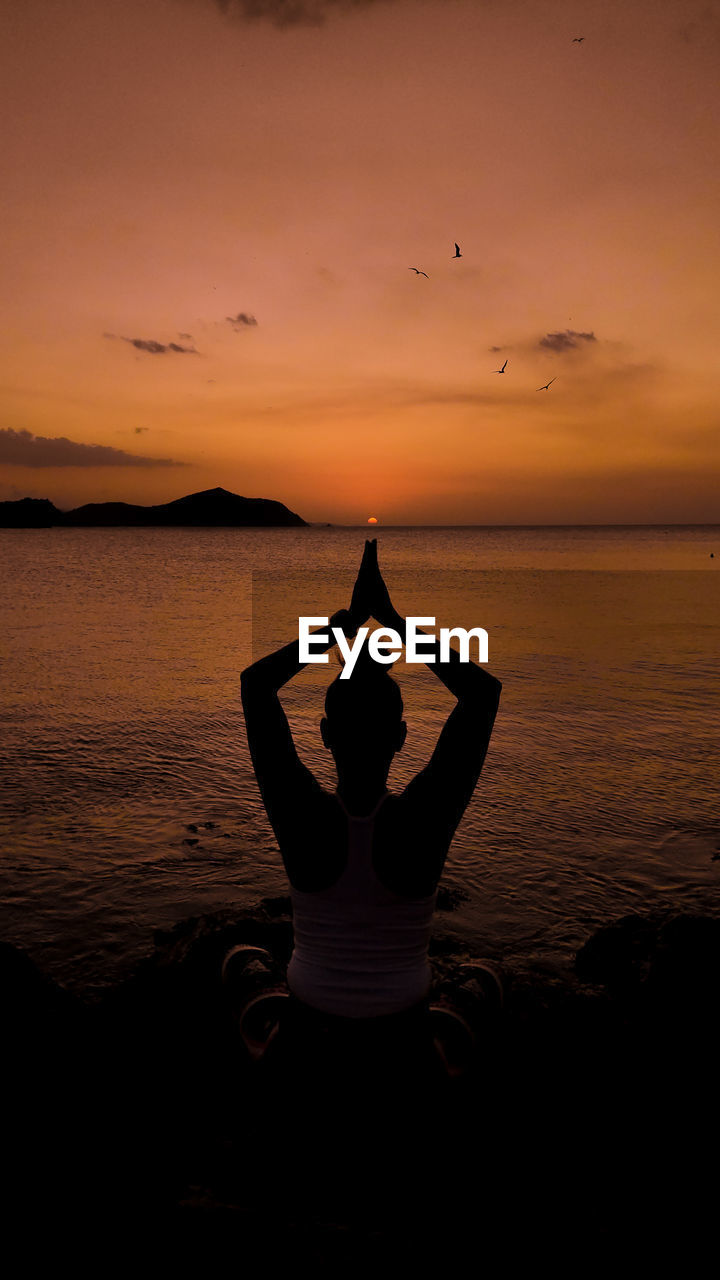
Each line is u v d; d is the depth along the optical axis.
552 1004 2.96
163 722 8.14
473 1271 1.50
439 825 1.66
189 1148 2.01
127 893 4.30
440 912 4.12
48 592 27.03
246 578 36.44
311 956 1.69
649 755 7.15
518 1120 2.18
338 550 91.31
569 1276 1.57
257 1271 1.46
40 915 4.03
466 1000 1.96
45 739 7.44
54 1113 2.09
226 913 3.49
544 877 4.59
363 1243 1.50
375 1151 1.58
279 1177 1.60
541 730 8.06
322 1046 1.63
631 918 3.57
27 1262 1.60
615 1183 1.93
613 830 5.32
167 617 19.28
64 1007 2.50
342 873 1.66
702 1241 1.73
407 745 7.37
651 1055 2.54
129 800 5.80
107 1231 1.68
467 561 58.81
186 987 2.90
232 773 6.46
